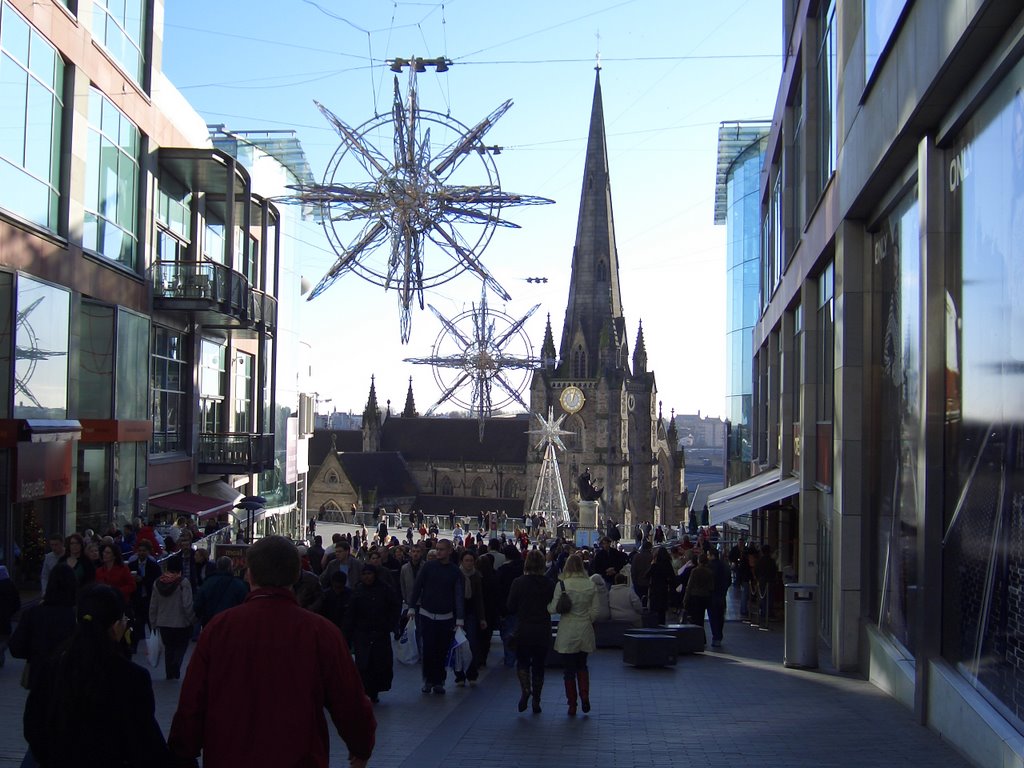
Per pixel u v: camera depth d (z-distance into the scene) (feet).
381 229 96.53
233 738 18.72
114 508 97.96
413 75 94.07
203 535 94.79
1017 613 33.99
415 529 293.84
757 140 219.00
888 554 56.54
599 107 467.11
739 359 227.40
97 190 93.66
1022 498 33.71
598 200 467.52
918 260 48.93
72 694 19.53
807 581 83.82
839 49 66.08
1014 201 34.63
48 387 83.10
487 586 61.72
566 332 468.34
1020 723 33.24
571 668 45.42
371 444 526.98
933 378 44.42
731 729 42.09
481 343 223.51
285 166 198.80
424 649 51.19
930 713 42.70
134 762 19.72
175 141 117.50
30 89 79.05
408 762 35.37
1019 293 34.04
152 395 112.57
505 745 38.52
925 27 40.50
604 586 75.56
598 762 35.40
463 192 94.07
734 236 233.96
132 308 102.99
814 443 85.35
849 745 38.78
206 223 134.41
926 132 45.27
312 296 96.68
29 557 80.23
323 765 19.20
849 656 62.85
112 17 97.45
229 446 129.70
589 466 455.22
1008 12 32.45
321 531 292.61
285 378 198.29
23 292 78.07
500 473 502.38
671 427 525.75
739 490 117.50
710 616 78.33
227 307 113.19
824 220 73.41
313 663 19.22
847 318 63.41
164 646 53.06
